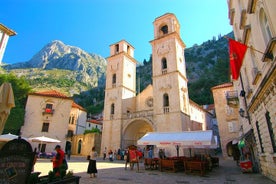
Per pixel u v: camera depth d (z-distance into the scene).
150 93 41.66
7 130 37.16
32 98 42.97
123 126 37.81
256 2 10.05
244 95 18.30
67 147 48.50
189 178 14.12
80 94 153.50
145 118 35.50
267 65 9.90
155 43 40.25
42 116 42.28
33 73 196.12
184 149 29.30
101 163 25.77
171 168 18.64
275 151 11.30
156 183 11.86
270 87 9.70
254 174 15.56
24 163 6.61
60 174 8.16
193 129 37.16
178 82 34.00
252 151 18.80
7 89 8.07
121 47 46.62
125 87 42.72
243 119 22.61
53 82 169.62
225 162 29.94
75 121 55.09
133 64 48.31
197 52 181.38
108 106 41.97
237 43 10.91
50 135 41.53
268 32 9.91
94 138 43.81
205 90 99.12
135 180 12.73
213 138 18.52
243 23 14.15
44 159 30.81
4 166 6.14
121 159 33.81
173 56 36.53
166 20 40.66
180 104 32.41
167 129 31.92
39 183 7.25
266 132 12.30
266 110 11.52
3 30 23.16
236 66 10.67
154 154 31.86
